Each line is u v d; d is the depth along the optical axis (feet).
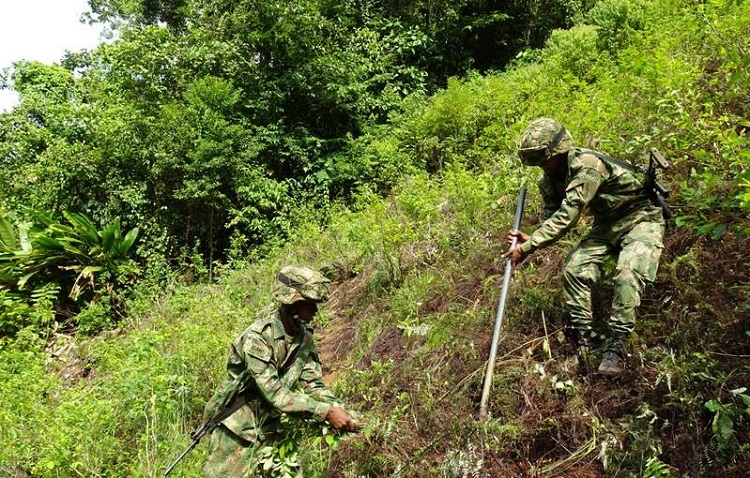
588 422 11.84
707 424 11.16
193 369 18.88
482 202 19.39
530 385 12.83
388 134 36.76
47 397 20.98
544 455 12.02
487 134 26.89
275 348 11.91
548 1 52.08
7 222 34.19
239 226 35.83
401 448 12.92
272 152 38.04
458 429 12.57
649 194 12.66
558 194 13.53
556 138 12.63
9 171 39.17
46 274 32.37
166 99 38.42
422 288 18.16
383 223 21.83
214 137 34.96
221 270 30.73
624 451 11.44
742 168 13.05
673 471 10.80
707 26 19.16
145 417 16.84
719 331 12.16
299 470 12.24
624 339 11.73
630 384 12.19
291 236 29.86
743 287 12.19
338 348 19.27
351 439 13.24
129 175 35.91
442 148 30.81
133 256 35.19
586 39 32.07
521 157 12.96
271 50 40.01
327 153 38.50
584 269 12.71
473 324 15.08
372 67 43.29
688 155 15.26
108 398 19.60
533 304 14.39
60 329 30.78
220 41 40.29
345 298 21.90
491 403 12.92
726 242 13.25
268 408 12.34
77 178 35.94
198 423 17.38
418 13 52.49
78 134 38.14
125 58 39.14
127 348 23.68
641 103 18.71
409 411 13.93
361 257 23.25
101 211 35.88
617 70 23.75
